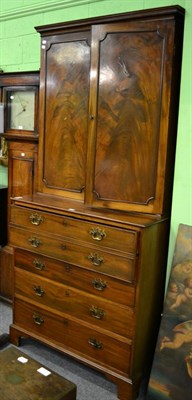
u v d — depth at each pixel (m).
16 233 2.41
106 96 2.10
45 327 2.38
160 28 1.91
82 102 2.22
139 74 1.99
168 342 2.00
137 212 2.10
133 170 2.08
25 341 2.59
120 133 2.09
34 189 2.76
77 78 2.22
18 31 3.10
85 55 2.18
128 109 2.05
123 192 2.13
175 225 2.07
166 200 2.08
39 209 2.28
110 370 2.10
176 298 2.01
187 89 1.93
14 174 2.86
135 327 1.99
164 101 1.95
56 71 2.30
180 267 2.01
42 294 2.35
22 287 2.46
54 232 2.22
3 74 2.82
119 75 2.05
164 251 2.16
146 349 2.16
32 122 2.71
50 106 2.36
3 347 2.51
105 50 2.07
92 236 2.05
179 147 1.99
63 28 2.23
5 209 3.07
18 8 3.04
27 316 2.46
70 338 2.26
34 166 2.73
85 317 2.17
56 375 1.68
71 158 2.32
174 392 1.94
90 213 2.08
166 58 1.91
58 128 2.35
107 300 2.06
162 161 2.00
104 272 2.03
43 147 2.44
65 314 2.26
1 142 3.21
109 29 2.04
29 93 2.70
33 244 2.33
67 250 2.17
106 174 2.17
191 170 1.98
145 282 2.01
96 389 2.16
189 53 1.90
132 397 2.04
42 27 2.30
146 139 2.02
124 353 2.03
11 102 2.82
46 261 2.30
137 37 1.97
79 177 2.30
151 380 2.02
